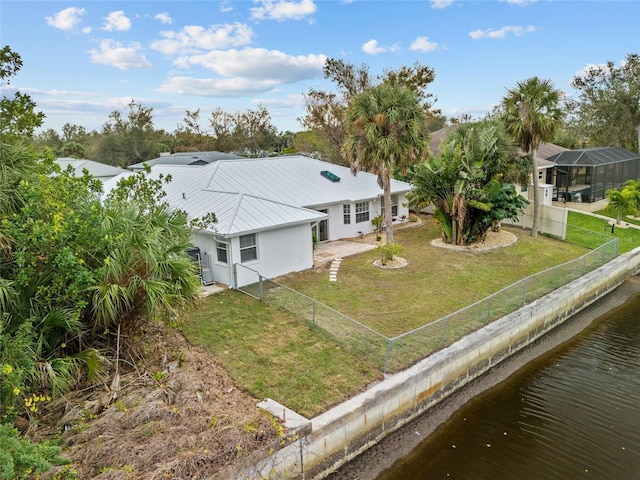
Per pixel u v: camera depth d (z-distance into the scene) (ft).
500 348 44.50
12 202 28.32
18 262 25.21
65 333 28.58
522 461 30.83
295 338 39.96
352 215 80.02
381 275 58.59
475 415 36.14
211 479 22.16
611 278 64.90
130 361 31.58
